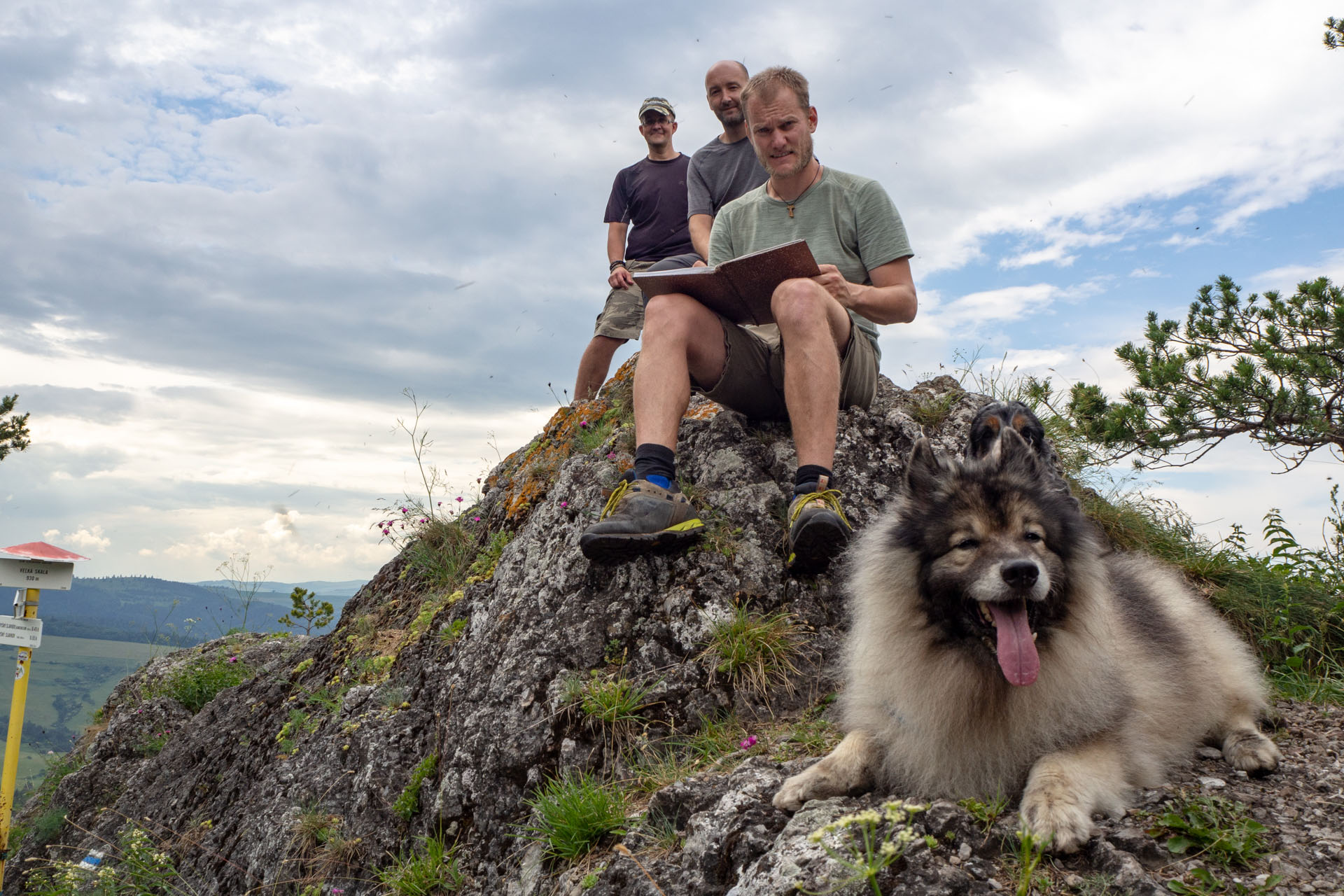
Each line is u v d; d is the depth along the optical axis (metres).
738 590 4.16
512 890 3.30
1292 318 11.45
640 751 3.62
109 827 6.59
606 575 4.34
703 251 6.34
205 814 5.59
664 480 4.17
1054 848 2.22
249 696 6.92
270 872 4.37
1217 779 2.73
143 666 11.41
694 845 2.74
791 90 4.81
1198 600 3.75
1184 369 11.82
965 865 2.24
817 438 4.15
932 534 2.78
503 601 4.75
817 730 3.40
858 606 3.01
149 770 6.93
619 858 2.90
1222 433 11.48
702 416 5.14
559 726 3.82
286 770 4.99
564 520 4.77
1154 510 5.81
